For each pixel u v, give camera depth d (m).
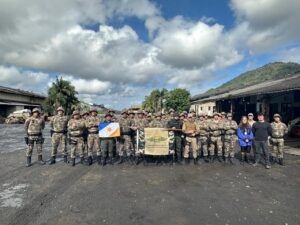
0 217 4.02
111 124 8.00
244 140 8.21
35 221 3.88
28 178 6.30
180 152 8.50
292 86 12.86
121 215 4.10
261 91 15.67
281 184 5.91
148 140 8.04
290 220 3.95
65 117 8.30
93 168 7.46
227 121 8.52
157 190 5.38
